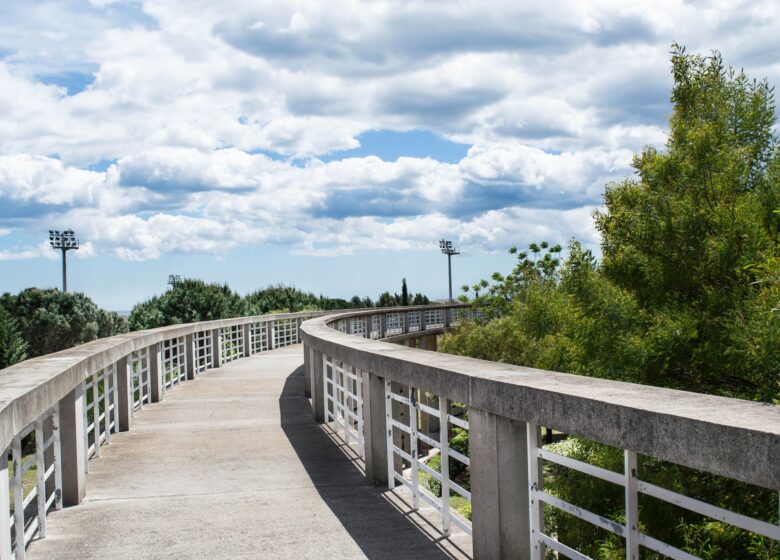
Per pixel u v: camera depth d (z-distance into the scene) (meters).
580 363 10.63
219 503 6.88
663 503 6.60
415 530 5.79
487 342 23.22
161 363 14.05
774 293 7.51
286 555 5.32
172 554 5.43
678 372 10.12
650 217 10.48
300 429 10.71
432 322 38.19
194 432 10.62
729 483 7.18
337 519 6.18
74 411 6.93
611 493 7.16
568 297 12.00
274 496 7.07
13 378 5.79
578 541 6.92
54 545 5.71
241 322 23.08
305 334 11.94
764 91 11.15
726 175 10.27
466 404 4.84
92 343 10.16
